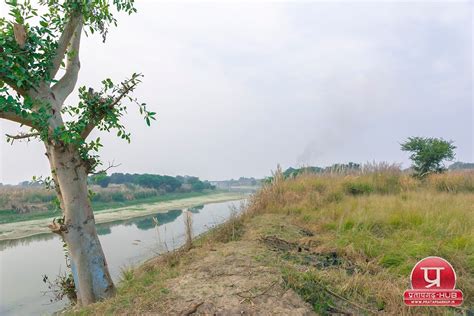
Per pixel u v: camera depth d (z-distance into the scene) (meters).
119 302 3.58
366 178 11.34
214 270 3.99
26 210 21.39
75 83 4.61
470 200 7.90
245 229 6.69
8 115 3.60
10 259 10.20
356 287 3.46
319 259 4.56
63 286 5.33
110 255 9.90
